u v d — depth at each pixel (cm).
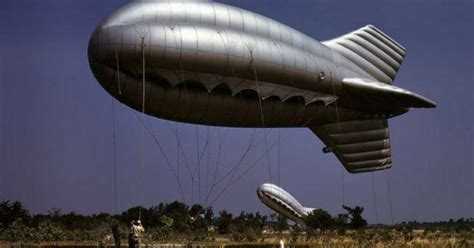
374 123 4278
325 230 7075
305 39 3741
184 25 3102
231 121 3628
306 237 5338
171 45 2998
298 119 3919
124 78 3150
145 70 3092
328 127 4203
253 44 3269
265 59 3309
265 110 3644
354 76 4038
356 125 4241
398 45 4362
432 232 6756
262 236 5766
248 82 3341
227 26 3281
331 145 4288
